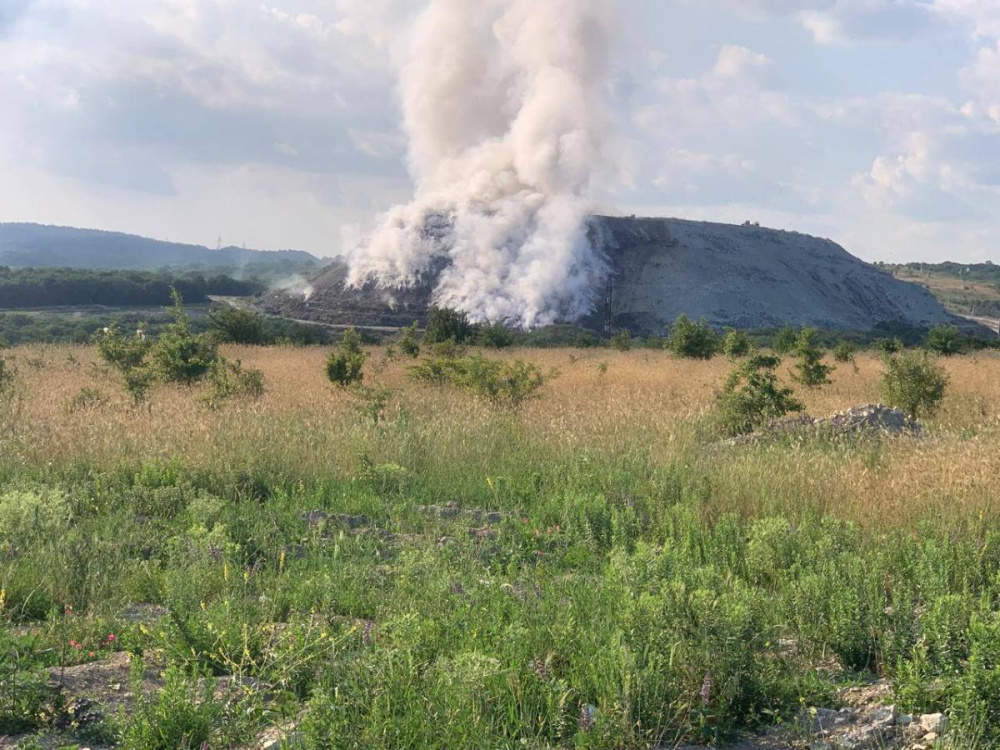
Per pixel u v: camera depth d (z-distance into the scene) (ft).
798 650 18.12
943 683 15.42
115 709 14.94
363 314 349.20
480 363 61.05
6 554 22.82
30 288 303.89
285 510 30.42
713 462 36.37
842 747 14.19
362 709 14.25
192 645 17.12
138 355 73.92
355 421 45.42
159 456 35.50
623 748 14.19
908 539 23.88
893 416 47.52
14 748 13.60
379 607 19.54
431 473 35.73
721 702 15.28
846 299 481.46
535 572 22.81
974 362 98.22
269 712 14.78
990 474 29.22
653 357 122.93
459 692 14.42
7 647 16.30
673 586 16.98
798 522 28.43
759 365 51.11
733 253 473.26
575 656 16.55
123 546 24.56
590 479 33.94
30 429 40.09
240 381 62.08
